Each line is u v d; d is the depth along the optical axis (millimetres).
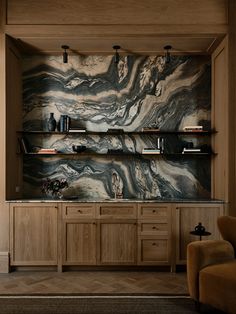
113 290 3064
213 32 3564
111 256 3643
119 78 4246
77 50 4078
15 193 3932
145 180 4211
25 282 3295
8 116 3705
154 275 3541
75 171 4207
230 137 3598
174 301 2799
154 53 4176
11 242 3627
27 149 4047
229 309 2256
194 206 3664
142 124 4227
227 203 3613
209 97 4219
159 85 4234
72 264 3637
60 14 3600
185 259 3650
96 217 3646
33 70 4219
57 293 2982
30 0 3604
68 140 4211
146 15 3594
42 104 4219
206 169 4211
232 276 2266
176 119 4227
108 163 4219
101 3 3604
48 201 3641
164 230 3654
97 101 4246
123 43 3826
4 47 3604
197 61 4230
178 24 3576
